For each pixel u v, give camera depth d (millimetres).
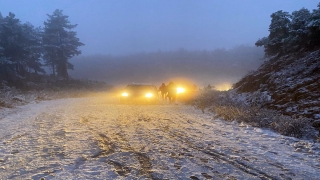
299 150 6230
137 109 15312
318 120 8148
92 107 16531
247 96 14977
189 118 11578
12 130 8586
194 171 4777
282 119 8805
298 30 15656
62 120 10727
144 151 6055
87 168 4883
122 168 4906
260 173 4734
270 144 6859
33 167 4934
